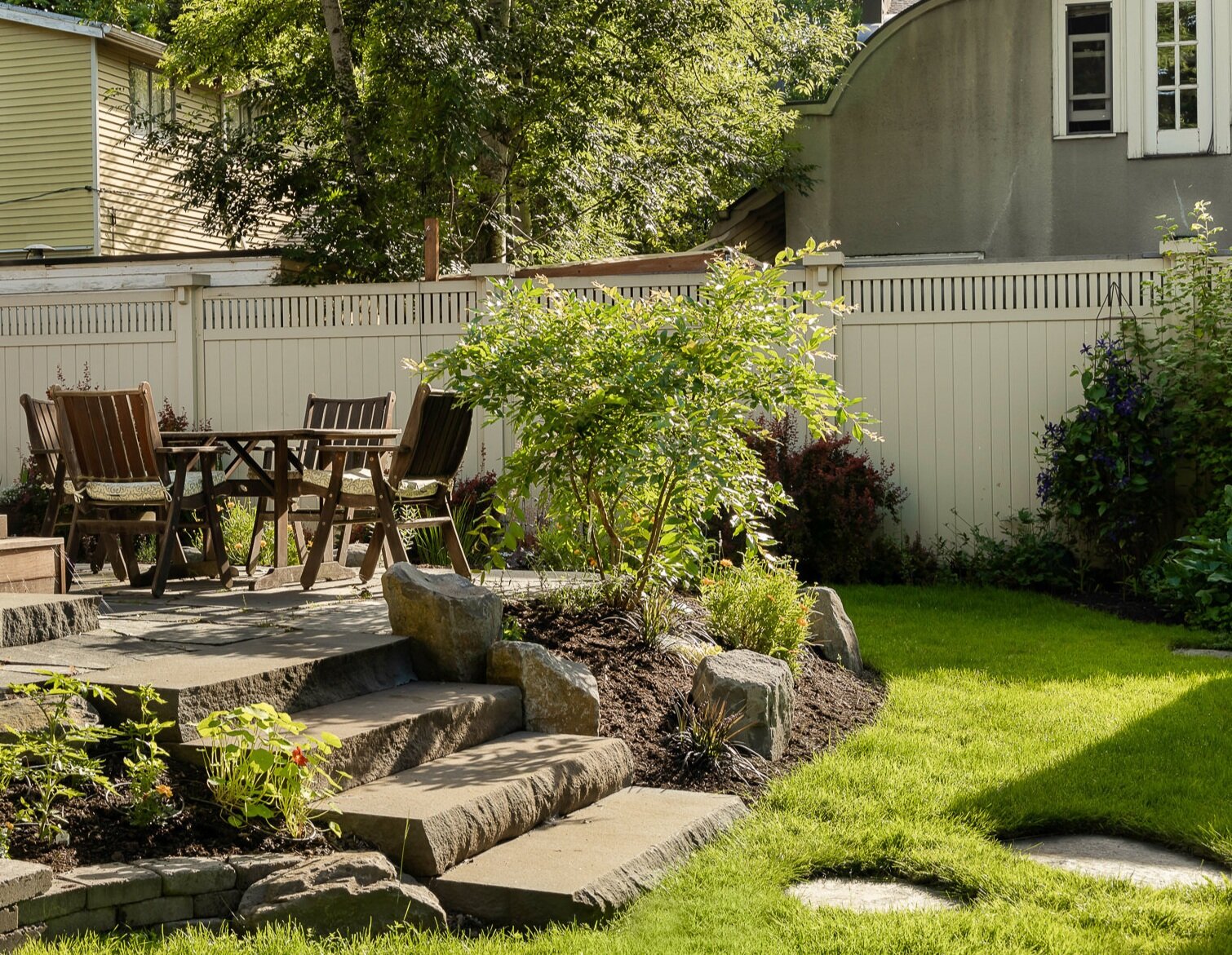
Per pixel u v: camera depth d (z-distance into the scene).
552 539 7.65
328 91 15.48
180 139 17.53
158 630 5.24
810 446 9.80
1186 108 14.23
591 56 16.80
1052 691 6.14
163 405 11.29
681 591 7.20
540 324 6.01
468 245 17.25
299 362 11.08
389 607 5.21
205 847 3.50
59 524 7.57
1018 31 14.56
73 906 3.06
